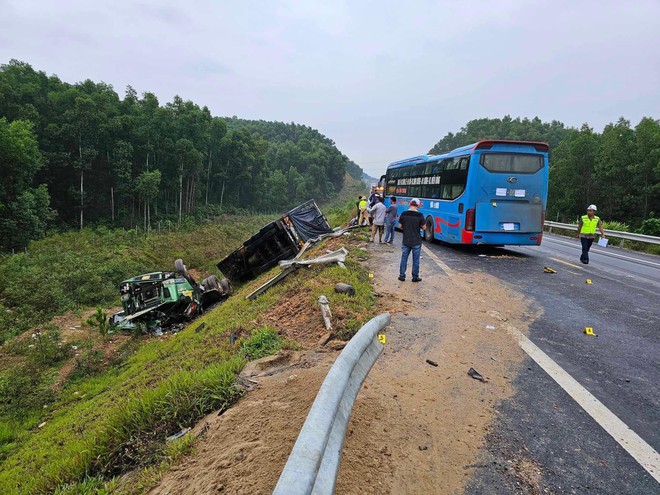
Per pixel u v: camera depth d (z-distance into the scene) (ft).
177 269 53.16
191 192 202.39
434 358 16.02
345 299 22.43
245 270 61.16
